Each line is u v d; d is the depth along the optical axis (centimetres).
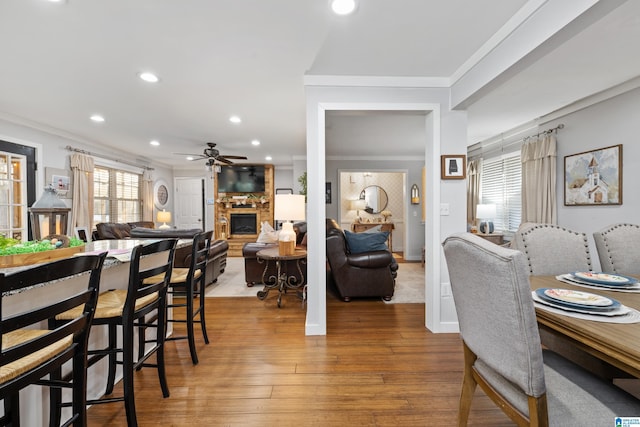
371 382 197
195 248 222
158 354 180
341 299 382
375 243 389
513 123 450
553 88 319
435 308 278
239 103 356
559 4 160
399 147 598
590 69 276
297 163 715
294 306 358
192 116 407
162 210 838
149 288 162
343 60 249
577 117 369
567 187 382
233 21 197
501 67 208
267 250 385
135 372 211
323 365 219
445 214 279
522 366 94
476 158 588
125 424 160
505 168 511
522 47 188
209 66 261
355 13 189
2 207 404
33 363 97
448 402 177
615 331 100
